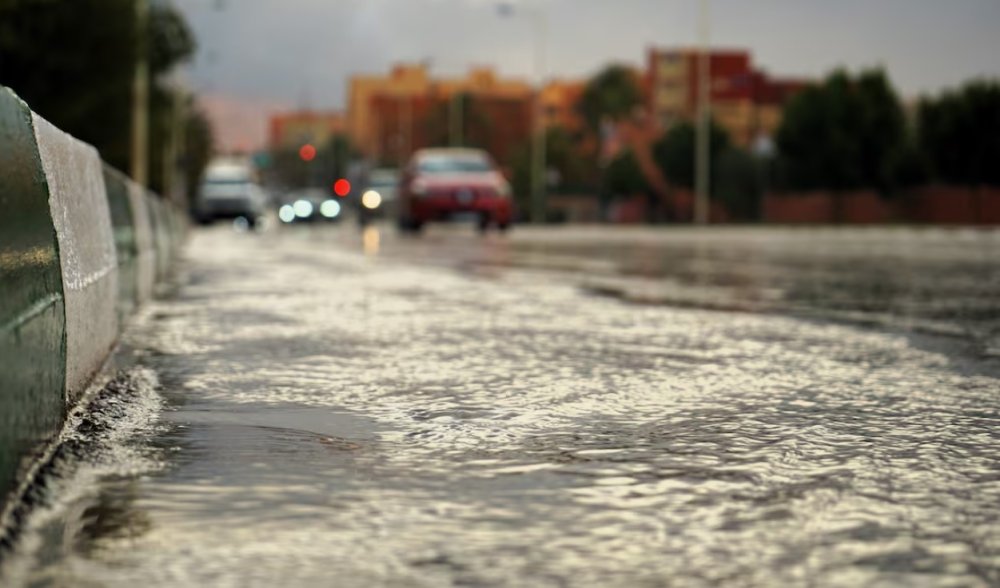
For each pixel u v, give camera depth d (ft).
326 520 14.39
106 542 13.32
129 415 21.02
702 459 17.83
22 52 140.15
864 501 15.48
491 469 17.11
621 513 14.82
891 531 14.12
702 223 200.75
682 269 68.28
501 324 37.24
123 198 39.65
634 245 107.04
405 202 142.92
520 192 389.60
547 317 39.58
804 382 25.41
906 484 16.43
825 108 257.96
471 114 515.50
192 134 440.86
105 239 30.35
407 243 110.52
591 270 67.10
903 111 260.01
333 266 70.59
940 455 18.26
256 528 14.02
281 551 13.14
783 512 14.92
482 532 13.98
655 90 443.32
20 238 16.87
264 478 16.40
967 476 16.92
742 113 435.12
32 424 16.38
